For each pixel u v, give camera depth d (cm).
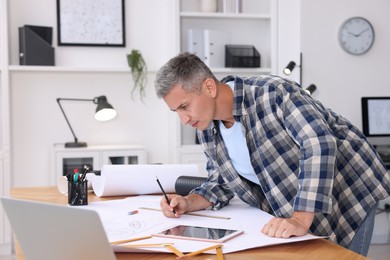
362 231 172
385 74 442
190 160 438
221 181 182
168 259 119
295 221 135
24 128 423
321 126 142
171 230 141
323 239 136
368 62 439
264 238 133
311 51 428
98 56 434
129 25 438
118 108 439
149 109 445
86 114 434
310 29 427
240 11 445
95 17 429
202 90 151
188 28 448
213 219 157
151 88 444
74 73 430
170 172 206
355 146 174
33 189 226
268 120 155
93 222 98
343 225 171
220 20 455
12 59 416
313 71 429
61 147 406
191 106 151
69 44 425
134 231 142
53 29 423
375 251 411
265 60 464
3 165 405
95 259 103
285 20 446
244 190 175
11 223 115
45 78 425
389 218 439
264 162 158
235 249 124
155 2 441
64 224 103
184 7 448
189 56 153
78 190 183
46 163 428
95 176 208
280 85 154
